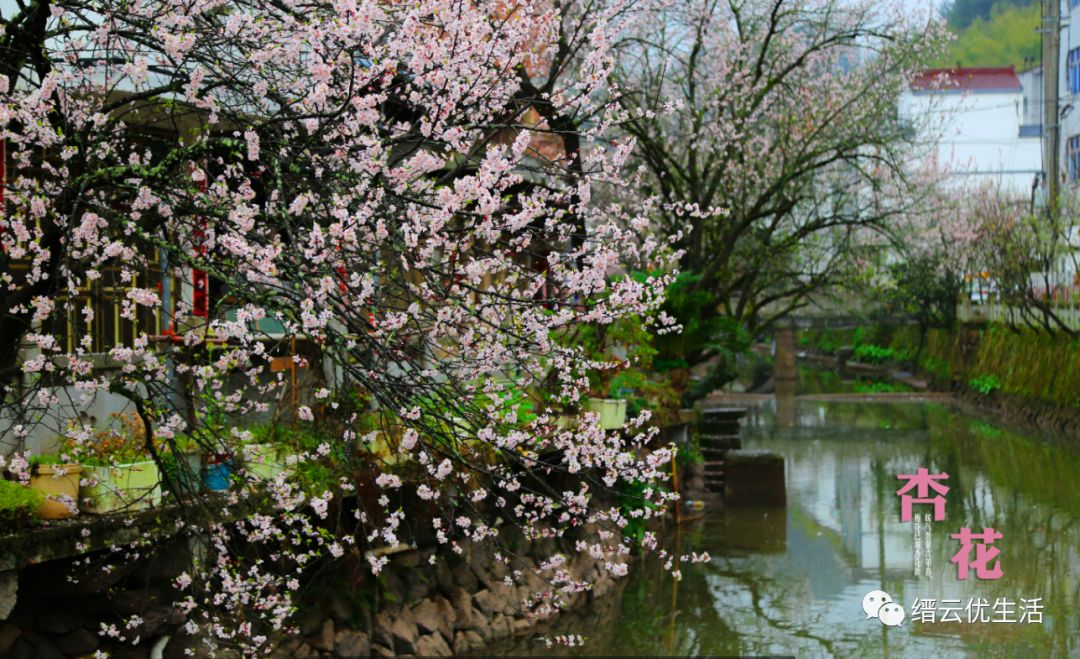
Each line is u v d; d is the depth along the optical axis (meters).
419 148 7.00
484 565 11.56
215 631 7.43
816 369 65.62
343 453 8.02
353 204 6.38
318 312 6.04
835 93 24.12
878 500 20.25
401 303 7.88
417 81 6.62
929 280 44.28
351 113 6.65
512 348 7.17
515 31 7.03
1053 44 34.75
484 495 7.59
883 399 43.00
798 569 14.98
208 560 8.20
